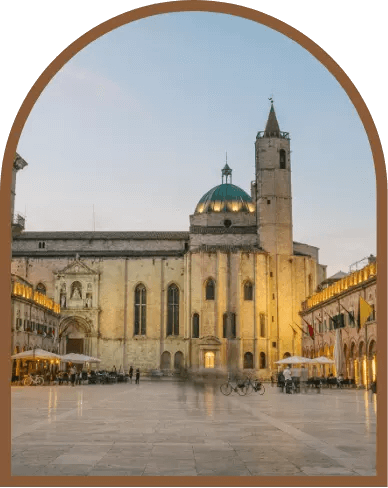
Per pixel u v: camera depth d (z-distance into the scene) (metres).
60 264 114.38
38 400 43.38
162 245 118.38
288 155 116.88
